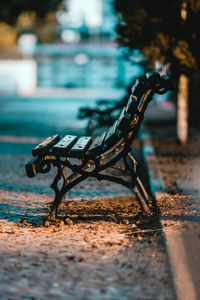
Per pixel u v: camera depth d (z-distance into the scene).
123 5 12.08
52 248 4.80
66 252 4.68
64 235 5.27
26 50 64.75
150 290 3.79
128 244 4.90
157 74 5.67
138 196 6.13
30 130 18.72
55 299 3.62
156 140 14.40
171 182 8.07
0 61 61.47
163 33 10.95
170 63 11.34
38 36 78.56
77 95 47.97
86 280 3.99
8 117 25.25
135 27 11.80
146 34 11.66
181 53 10.63
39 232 5.39
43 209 6.62
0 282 3.93
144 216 6.01
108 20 79.44
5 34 68.50
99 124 11.70
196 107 18.28
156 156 11.12
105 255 4.59
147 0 10.85
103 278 4.03
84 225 5.68
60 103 36.38
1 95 50.38
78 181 5.93
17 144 14.50
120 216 6.08
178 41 10.63
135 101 5.77
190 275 3.95
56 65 72.06
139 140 15.24
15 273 4.12
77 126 20.09
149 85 5.70
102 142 5.92
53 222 5.82
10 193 7.77
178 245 4.66
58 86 72.69
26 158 11.76
